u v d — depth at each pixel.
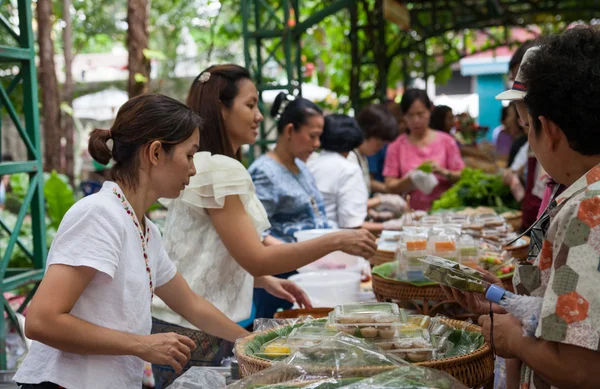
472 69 17.92
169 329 2.55
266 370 1.54
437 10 10.33
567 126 1.38
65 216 1.79
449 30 10.42
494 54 11.88
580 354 1.30
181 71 13.63
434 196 5.72
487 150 7.53
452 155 5.85
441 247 2.65
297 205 3.49
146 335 1.85
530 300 1.46
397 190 5.78
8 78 5.04
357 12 8.96
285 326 1.96
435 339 1.75
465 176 5.29
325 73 11.01
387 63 9.64
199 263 2.49
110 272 1.76
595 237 1.28
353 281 3.03
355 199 4.18
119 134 1.90
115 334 1.78
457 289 1.82
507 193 5.07
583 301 1.27
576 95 1.35
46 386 1.82
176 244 2.52
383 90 9.30
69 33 9.72
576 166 1.43
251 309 2.74
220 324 2.25
